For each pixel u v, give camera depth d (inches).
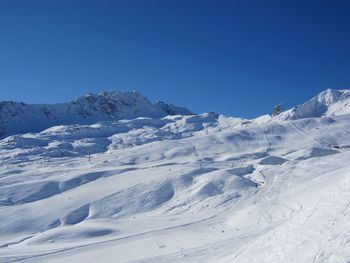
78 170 4852.4
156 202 3139.8
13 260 1605.6
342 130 7539.4
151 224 2362.2
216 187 3206.2
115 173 4151.1
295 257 652.1
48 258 1627.7
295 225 798.5
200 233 1772.9
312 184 2027.6
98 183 3777.1
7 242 2475.4
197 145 6889.8
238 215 2038.6
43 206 3196.4
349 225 631.8
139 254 1494.8
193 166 4409.5
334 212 721.6
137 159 6136.8
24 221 2920.8
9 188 3752.5
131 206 3097.9
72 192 3577.8
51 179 3993.6
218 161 5378.9
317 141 6894.7
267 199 2704.2
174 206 3002.0
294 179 3056.1
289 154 5536.4
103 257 1550.2
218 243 1312.7
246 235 1374.3
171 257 1173.7
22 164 6806.1
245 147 6742.1
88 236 2214.6
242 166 4008.4
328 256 582.9
